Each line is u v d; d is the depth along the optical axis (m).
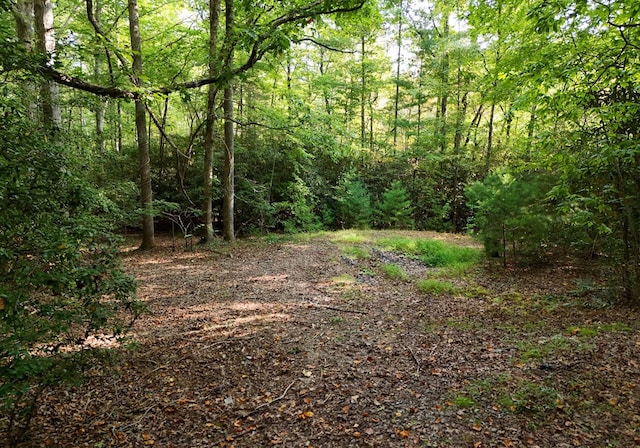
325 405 3.67
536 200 8.67
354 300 7.19
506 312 6.02
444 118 17.72
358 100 20.88
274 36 5.30
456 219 18.70
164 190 16.34
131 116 16.95
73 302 2.97
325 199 18.66
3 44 3.89
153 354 4.91
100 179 11.09
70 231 2.78
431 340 5.12
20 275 2.52
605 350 4.14
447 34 18.08
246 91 15.54
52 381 2.87
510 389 3.62
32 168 2.76
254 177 17.23
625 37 4.66
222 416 3.57
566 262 9.05
